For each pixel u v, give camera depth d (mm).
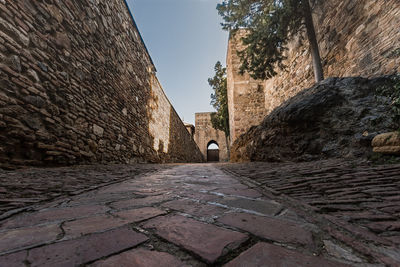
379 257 676
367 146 3186
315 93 4379
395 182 1784
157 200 1564
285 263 647
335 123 3854
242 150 7695
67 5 4133
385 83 3475
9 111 2832
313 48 5719
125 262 664
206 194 1791
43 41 3492
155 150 10500
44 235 886
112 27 6223
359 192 1579
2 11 2793
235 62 11844
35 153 3236
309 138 4230
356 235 845
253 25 6215
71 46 4227
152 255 711
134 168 4879
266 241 812
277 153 5062
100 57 5430
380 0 4172
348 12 5137
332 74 5820
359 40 4758
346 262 654
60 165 3756
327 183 1948
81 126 4469
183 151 17562
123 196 1720
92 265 645
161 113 11844
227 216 1149
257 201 1511
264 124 5918
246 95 11469
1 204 1358
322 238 838
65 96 3977
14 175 2408
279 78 9852
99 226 997
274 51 6293
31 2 3275
